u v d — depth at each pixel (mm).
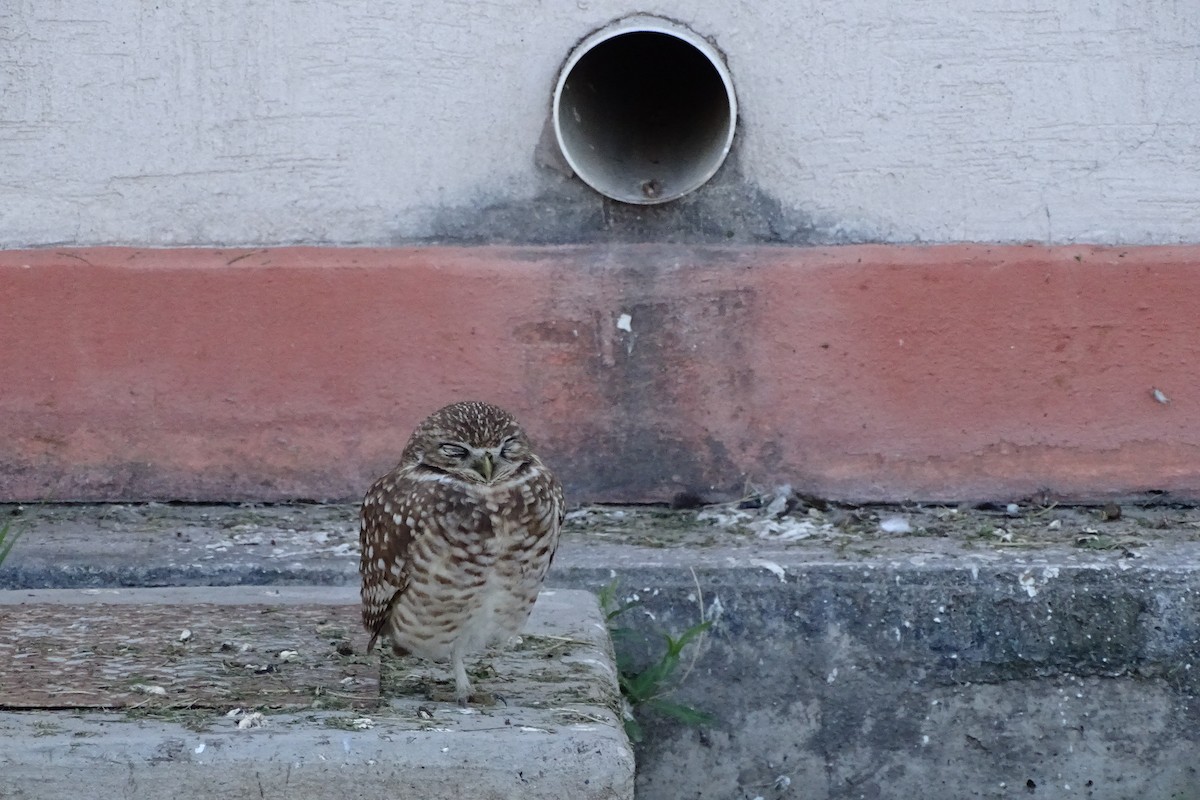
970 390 10375
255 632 8094
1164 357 10328
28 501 10555
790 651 9281
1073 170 10312
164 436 10523
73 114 10352
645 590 9273
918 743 9320
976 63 10203
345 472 10539
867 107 10250
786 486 10500
